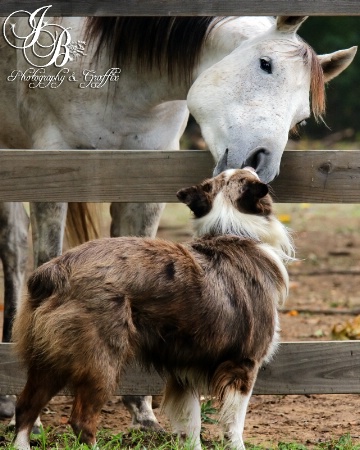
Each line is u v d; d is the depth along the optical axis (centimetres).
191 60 1020
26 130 1110
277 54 928
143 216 1102
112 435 956
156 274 806
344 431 1004
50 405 1120
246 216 881
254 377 850
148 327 810
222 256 851
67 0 954
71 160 926
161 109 1076
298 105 932
